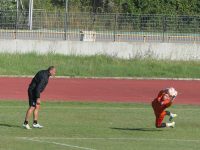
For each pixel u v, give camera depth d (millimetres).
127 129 55312
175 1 190625
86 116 64250
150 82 104562
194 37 133250
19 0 172875
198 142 48781
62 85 96750
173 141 48844
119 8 193375
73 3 197000
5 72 105938
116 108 73375
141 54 121750
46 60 113188
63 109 70500
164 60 119812
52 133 51594
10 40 120500
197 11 190875
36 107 54219
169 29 133375
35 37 130500
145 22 134125
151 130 54969
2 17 129875
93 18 135000
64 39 130750
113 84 100375
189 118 64625
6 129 53250
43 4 190000
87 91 91562
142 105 78375
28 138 48562
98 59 116688
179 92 93688
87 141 47719
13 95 84812
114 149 44219
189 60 121000
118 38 132750
